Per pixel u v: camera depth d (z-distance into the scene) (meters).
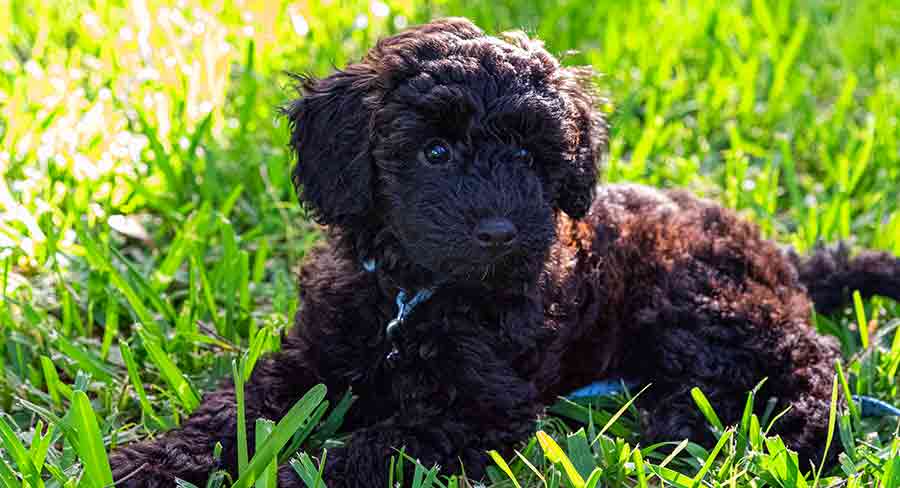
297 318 0.91
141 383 0.93
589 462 0.84
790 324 0.95
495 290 0.87
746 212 1.21
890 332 1.05
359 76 0.88
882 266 1.06
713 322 0.95
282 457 0.86
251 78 1.30
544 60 0.89
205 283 1.02
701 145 1.34
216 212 1.09
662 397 0.96
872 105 1.41
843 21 1.69
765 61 1.55
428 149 0.84
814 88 1.52
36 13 1.46
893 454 0.84
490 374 0.86
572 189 0.91
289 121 0.91
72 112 1.21
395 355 0.87
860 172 1.25
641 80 1.42
